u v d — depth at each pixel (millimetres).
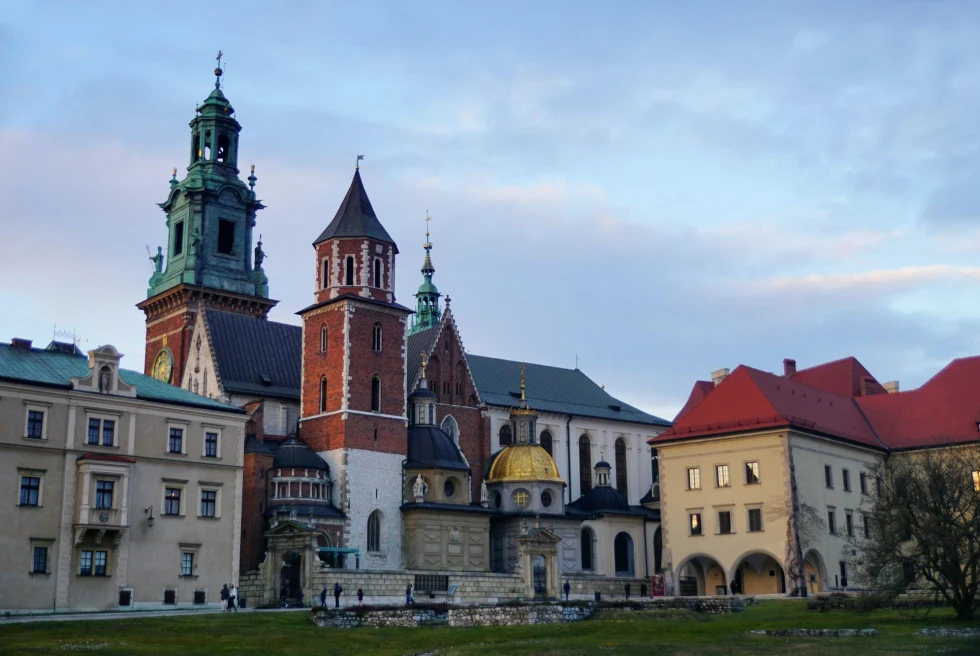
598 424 139625
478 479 123250
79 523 78688
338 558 102250
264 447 103188
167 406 86000
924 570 65812
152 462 84438
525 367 143625
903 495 67375
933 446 111375
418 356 122312
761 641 53844
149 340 137500
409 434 113750
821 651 47562
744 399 105812
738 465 102812
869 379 130125
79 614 75688
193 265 134875
